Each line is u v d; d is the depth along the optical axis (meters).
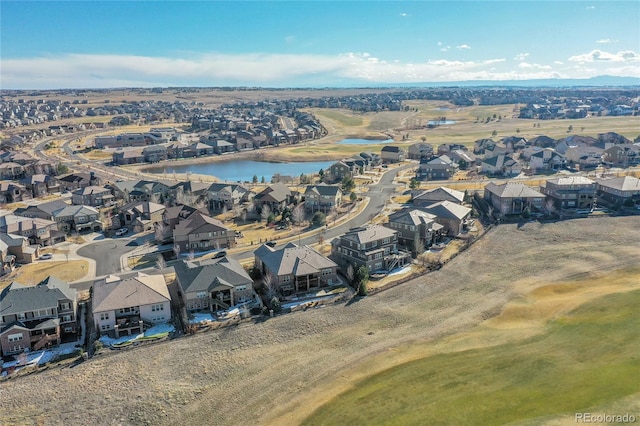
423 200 122.62
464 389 49.88
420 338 62.53
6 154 196.00
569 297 72.25
